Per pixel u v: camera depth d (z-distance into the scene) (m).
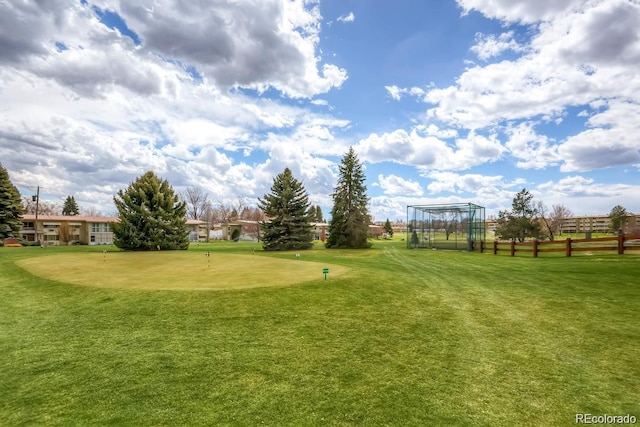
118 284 10.31
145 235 29.31
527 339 6.50
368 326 7.16
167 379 5.00
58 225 52.31
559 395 4.55
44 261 16.53
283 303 8.45
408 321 7.50
